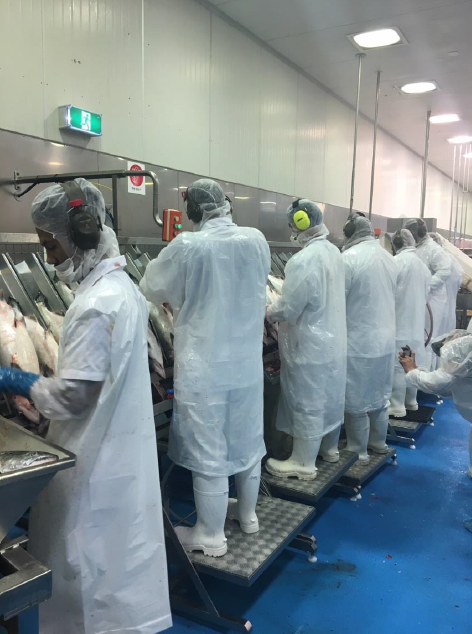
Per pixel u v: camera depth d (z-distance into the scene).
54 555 1.30
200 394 1.73
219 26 3.50
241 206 3.91
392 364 2.94
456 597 1.95
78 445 1.28
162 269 1.76
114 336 1.25
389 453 3.13
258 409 1.88
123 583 1.33
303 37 3.94
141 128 2.89
